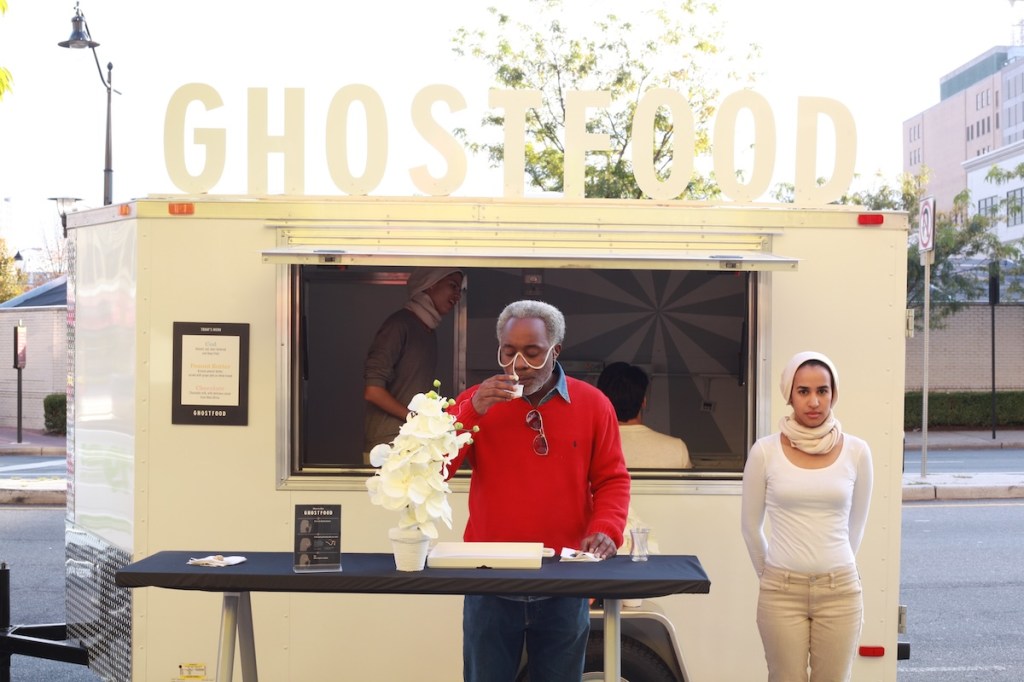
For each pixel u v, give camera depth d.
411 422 3.38
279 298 4.40
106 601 4.66
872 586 4.40
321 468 4.46
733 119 4.54
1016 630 6.99
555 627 3.54
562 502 3.58
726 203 4.49
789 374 3.82
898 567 4.41
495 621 3.53
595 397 3.66
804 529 3.75
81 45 16.83
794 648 3.77
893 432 4.44
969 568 8.83
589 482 3.69
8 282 29.86
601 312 5.16
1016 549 9.61
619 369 4.79
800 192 4.50
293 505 4.40
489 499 3.60
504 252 4.14
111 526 4.64
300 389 4.46
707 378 5.12
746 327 4.71
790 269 4.04
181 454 4.40
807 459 3.79
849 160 4.50
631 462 4.57
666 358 5.14
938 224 23.06
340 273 4.75
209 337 4.41
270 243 4.42
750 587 4.40
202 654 4.38
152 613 4.38
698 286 5.14
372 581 3.22
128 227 4.48
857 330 4.44
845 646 3.74
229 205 4.41
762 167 4.52
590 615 4.02
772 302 4.43
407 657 4.36
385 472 3.32
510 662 3.58
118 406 4.57
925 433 13.60
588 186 18.38
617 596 3.19
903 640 6.75
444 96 4.57
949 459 16.64
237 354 4.41
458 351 5.08
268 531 4.40
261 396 4.40
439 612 4.36
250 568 3.36
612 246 4.43
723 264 4.05
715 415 5.09
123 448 4.52
